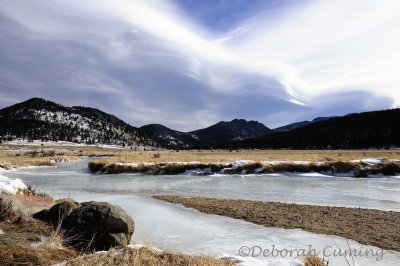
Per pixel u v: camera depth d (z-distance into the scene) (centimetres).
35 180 2922
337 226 1145
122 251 609
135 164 3612
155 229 1106
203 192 2111
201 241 955
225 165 3488
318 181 2755
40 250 636
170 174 3409
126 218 835
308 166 3419
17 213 885
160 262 571
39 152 9031
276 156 4800
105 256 580
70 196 1900
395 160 3416
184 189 2264
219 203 1638
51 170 4222
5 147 16212
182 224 1184
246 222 1217
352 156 4475
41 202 1280
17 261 571
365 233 1052
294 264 588
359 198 1847
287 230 1093
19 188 1462
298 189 2244
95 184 2595
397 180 2825
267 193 2053
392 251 866
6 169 4303
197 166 3512
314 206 1554
